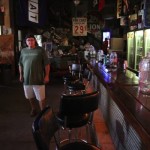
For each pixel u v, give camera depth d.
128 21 7.77
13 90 6.60
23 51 4.09
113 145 2.94
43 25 8.77
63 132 3.49
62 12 12.01
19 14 8.52
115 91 2.35
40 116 1.77
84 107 2.36
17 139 3.45
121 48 9.52
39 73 4.07
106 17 12.27
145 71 2.25
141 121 1.48
